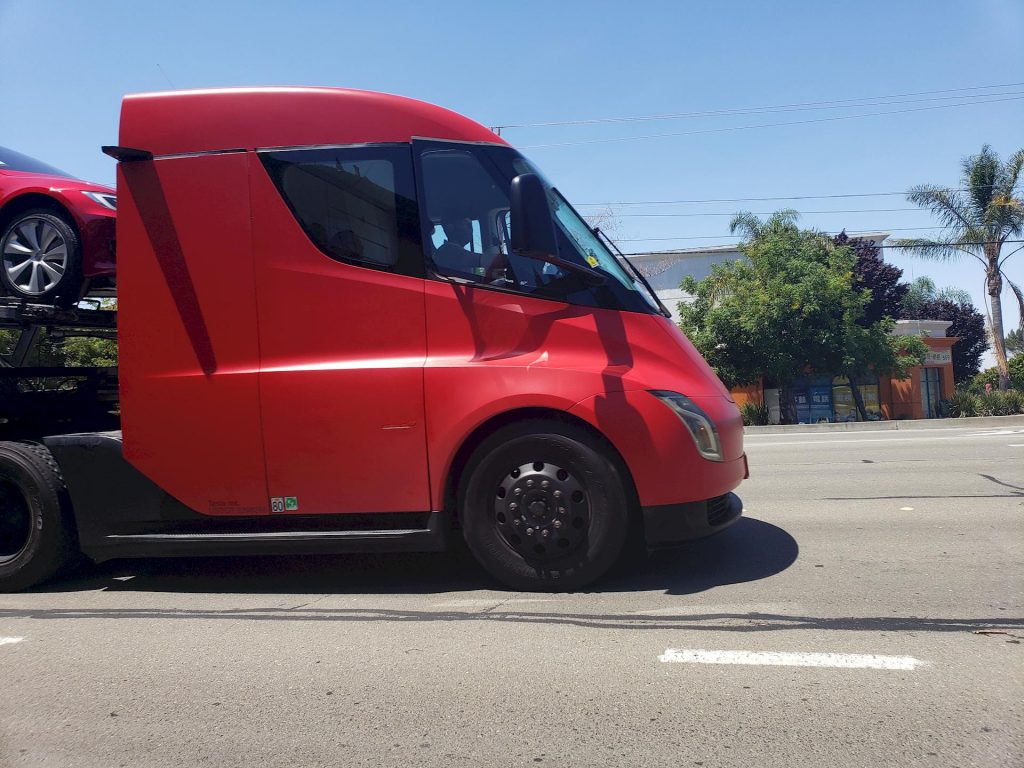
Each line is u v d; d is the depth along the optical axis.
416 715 2.92
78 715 3.03
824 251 27.31
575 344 4.39
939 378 32.25
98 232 6.00
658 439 4.24
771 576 4.65
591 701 2.98
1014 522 6.03
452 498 4.51
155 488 4.68
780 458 11.35
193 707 3.07
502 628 3.86
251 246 4.60
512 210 4.20
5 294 6.14
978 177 27.31
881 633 3.61
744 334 25.89
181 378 4.62
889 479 8.59
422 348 4.45
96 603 4.65
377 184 4.57
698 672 3.22
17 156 6.77
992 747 2.54
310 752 2.67
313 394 4.46
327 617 4.17
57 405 5.77
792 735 2.66
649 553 5.22
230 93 4.75
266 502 4.54
